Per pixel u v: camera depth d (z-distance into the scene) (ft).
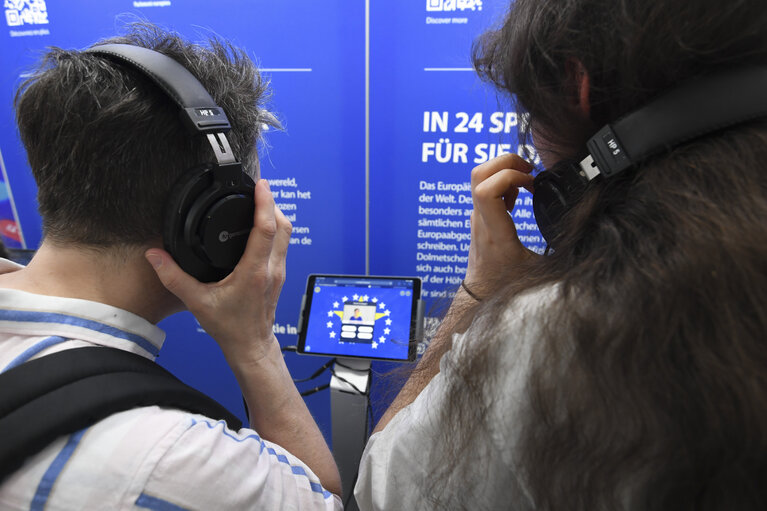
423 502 1.44
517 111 1.58
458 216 5.36
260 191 1.76
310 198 5.53
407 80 4.94
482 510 1.36
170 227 1.62
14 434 1.26
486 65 1.71
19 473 1.29
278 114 5.21
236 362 1.94
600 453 1.09
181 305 1.97
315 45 4.96
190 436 1.44
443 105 4.98
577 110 1.36
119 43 1.83
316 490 1.82
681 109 1.13
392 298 4.23
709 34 1.09
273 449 1.79
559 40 1.28
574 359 1.11
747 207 1.01
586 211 1.28
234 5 4.93
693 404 0.99
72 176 1.59
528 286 1.31
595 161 1.27
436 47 4.80
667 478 1.03
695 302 1.00
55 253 1.68
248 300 1.82
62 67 1.62
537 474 1.19
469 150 5.09
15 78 5.40
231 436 1.58
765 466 0.95
